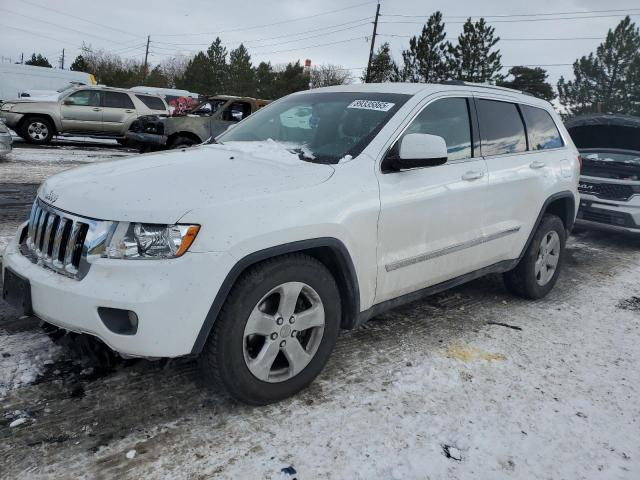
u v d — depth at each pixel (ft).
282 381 8.80
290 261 8.49
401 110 10.88
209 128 38.47
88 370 9.49
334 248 8.98
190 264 7.49
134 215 7.62
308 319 8.95
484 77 111.96
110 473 7.06
